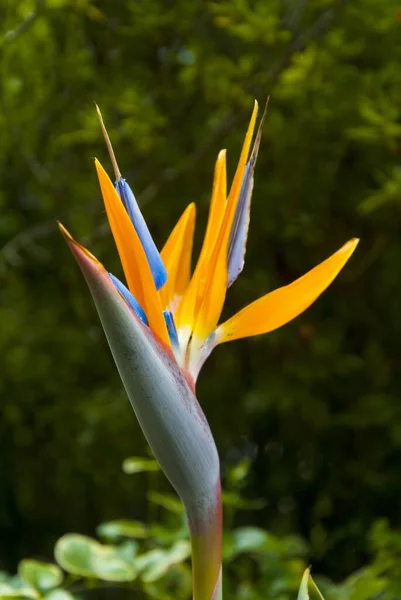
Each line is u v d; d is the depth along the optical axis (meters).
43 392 2.31
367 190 1.88
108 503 2.35
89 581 1.47
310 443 2.23
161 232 2.20
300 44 1.78
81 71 2.06
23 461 2.40
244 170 1.13
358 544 2.16
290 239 2.13
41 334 2.27
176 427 1.09
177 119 2.11
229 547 1.48
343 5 1.75
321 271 1.13
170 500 1.53
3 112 1.95
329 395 2.18
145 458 2.23
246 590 1.59
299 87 1.88
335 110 1.92
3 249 2.19
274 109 2.02
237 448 2.30
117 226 1.09
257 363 2.23
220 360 2.27
